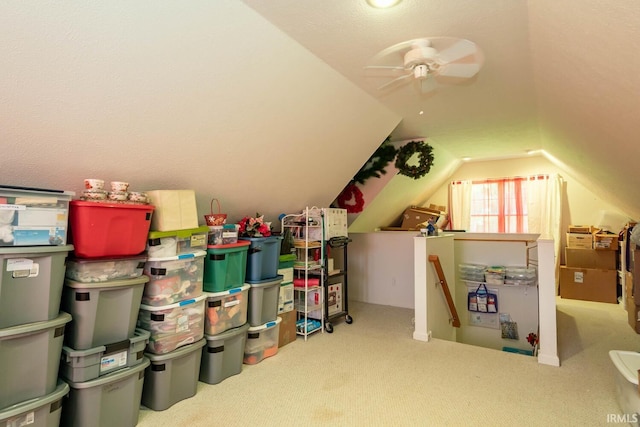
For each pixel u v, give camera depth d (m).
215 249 2.54
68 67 1.53
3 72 1.42
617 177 3.32
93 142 1.90
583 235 5.34
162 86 1.85
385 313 4.48
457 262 4.54
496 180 6.27
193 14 1.64
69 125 1.75
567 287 5.36
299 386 2.45
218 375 2.49
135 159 2.15
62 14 1.36
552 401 2.24
